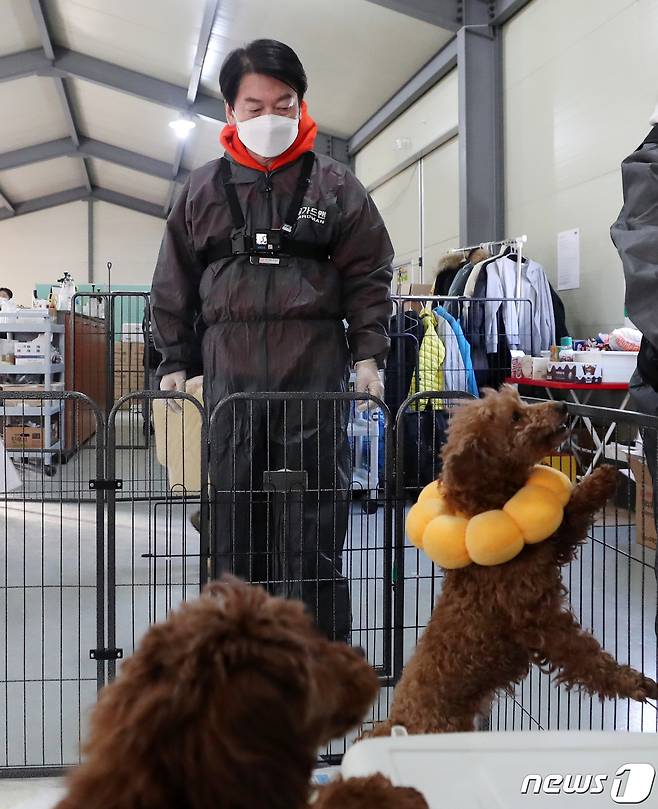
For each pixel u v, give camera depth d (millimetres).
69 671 2588
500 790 803
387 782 674
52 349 6605
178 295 2344
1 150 13078
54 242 16188
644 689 1254
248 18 7531
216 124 10414
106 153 13508
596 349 4633
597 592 2584
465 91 6484
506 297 5078
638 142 4789
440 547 1310
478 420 1326
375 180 9750
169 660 471
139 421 6574
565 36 5551
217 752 426
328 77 8578
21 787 1918
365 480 4848
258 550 2285
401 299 4730
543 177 5930
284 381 2207
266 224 2189
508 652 1334
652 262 2016
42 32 8883
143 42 8867
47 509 5117
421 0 6422
